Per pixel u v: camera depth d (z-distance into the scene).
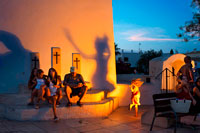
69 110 6.10
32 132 4.77
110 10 8.66
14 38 7.39
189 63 5.69
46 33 7.77
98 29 8.46
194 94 5.51
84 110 6.27
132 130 5.15
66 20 8.04
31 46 7.58
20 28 7.47
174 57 9.23
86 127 5.34
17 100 6.26
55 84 5.91
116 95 8.58
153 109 5.53
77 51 8.15
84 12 8.27
